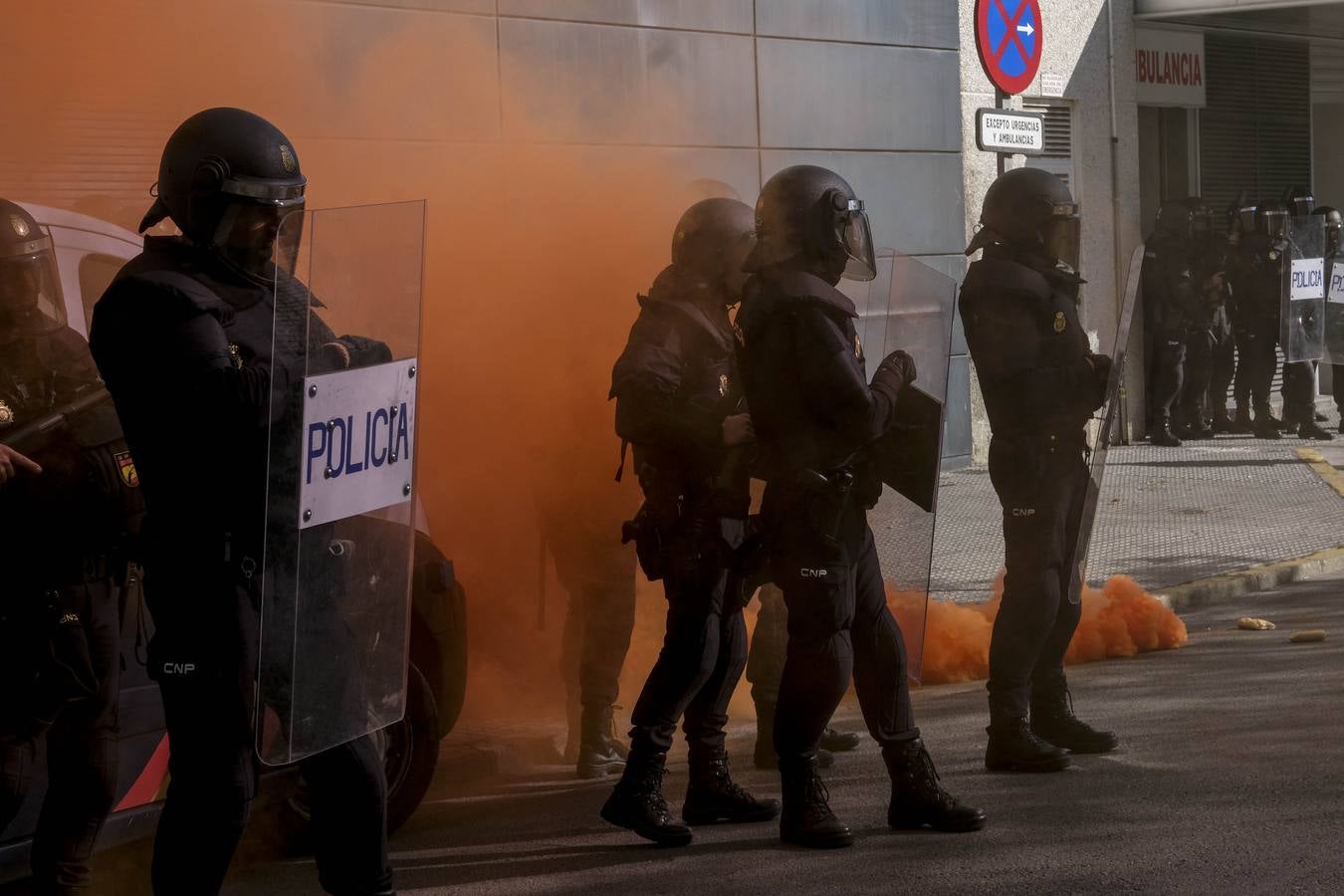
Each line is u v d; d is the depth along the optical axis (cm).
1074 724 492
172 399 274
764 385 392
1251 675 602
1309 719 525
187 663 278
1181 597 755
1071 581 477
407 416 307
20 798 327
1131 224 1347
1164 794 440
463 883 393
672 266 439
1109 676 614
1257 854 382
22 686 319
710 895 374
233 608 278
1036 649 472
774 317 386
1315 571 839
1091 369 468
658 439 412
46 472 315
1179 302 1299
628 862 405
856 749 524
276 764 276
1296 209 1343
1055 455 466
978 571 810
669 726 415
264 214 285
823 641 396
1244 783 448
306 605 281
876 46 1097
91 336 285
